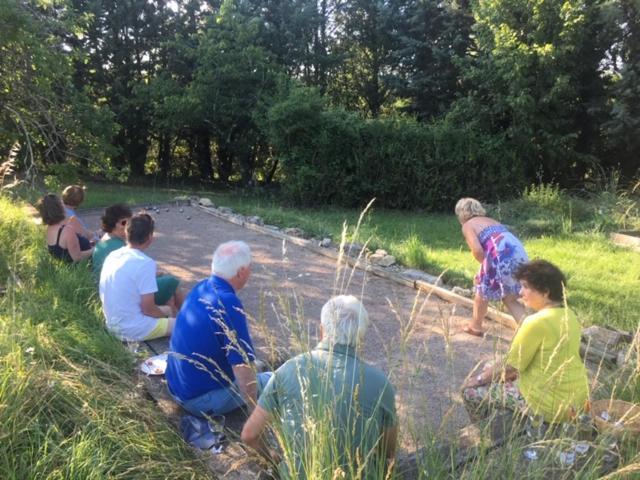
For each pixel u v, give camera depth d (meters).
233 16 20.41
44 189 12.40
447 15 20.11
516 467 2.39
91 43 23.75
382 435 2.40
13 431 2.66
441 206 17.00
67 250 6.03
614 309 6.07
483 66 17.73
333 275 7.34
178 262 8.08
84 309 4.83
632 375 3.00
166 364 3.89
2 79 11.40
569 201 12.68
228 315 3.21
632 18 15.98
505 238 4.95
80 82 23.50
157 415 3.32
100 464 2.60
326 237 9.86
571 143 17.22
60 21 12.35
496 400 3.02
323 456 2.16
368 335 5.18
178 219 11.96
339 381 2.46
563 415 2.72
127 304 4.37
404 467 2.71
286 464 2.43
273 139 16.97
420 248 8.08
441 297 6.37
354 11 25.50
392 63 24.12
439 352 4.79
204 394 3.33
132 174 25.56
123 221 5.59
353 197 17.03
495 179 16.95
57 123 12.09
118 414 3.18
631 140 16.38
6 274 5.52
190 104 19.55
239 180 25.94
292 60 23.88
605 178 15.38
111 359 3.98
